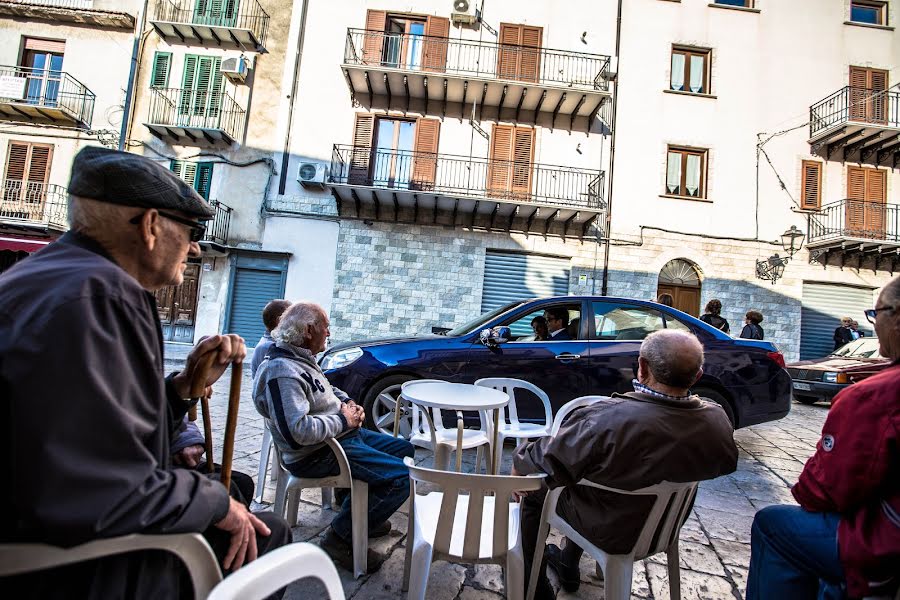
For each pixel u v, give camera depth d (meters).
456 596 2.21
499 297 12.70
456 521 2.08
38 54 13.28
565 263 12.77
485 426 3.40
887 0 13.55
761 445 5.50
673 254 12.59
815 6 13.35
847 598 1.47
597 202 12.51
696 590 2.37
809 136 12.99
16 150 12.92
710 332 4.92
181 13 13.13
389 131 12.98
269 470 3.71
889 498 1.37
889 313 1.48
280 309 3.44
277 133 12.92
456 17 12.75
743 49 13.16
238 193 12.80
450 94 12.63
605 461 1.71
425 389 3.06
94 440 0.83
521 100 12.54
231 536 1.20
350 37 12.31
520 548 1.84
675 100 12.98
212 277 12.60
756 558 1.75
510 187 12.71
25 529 0.77
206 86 13.01
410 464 1.82
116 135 12.96
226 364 1.44
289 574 0.95
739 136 12.91
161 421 1.01
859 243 11.90
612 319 4.93
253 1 13.18
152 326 1.01
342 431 2.36
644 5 13.18
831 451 1.46
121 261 1.13
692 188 12.94
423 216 12.75
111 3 13.29
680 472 1.69
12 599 0.84
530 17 13.03
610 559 1.79
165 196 1.15
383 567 2.42
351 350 4.76
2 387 0.78
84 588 0.90
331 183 11.66
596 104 12.41
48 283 0.89
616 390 4.63
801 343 12.67
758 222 12.70
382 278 12.60
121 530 0.85
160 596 1.02
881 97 12.94
